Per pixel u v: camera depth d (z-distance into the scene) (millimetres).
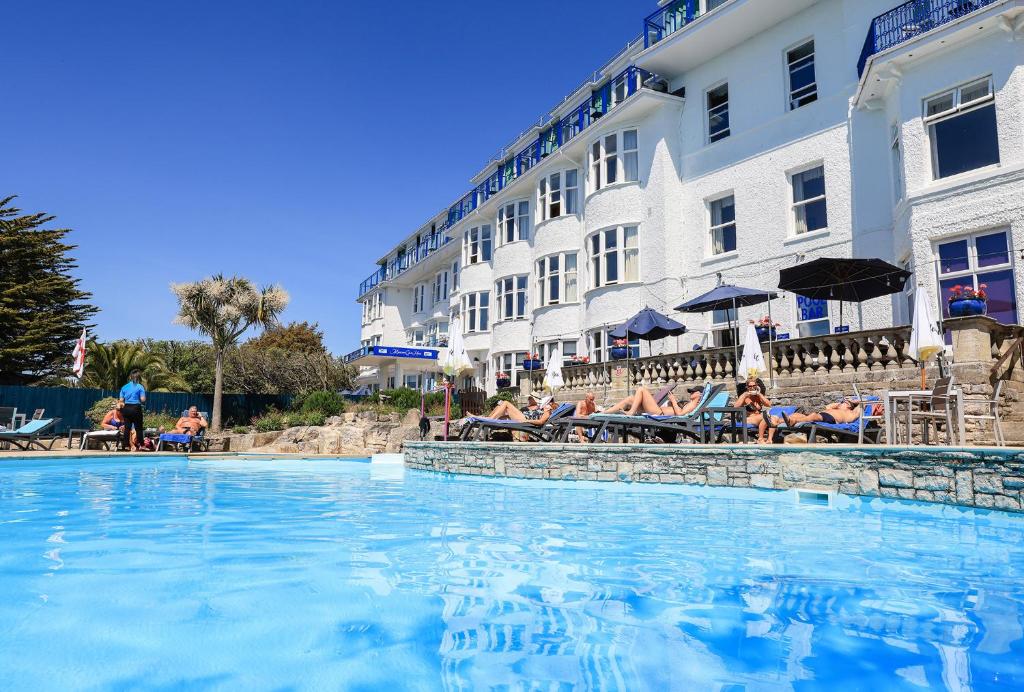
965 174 14094
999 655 2957
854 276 13844
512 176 32500
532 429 12766
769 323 15477
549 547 5383
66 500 8328
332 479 12195
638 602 3793
